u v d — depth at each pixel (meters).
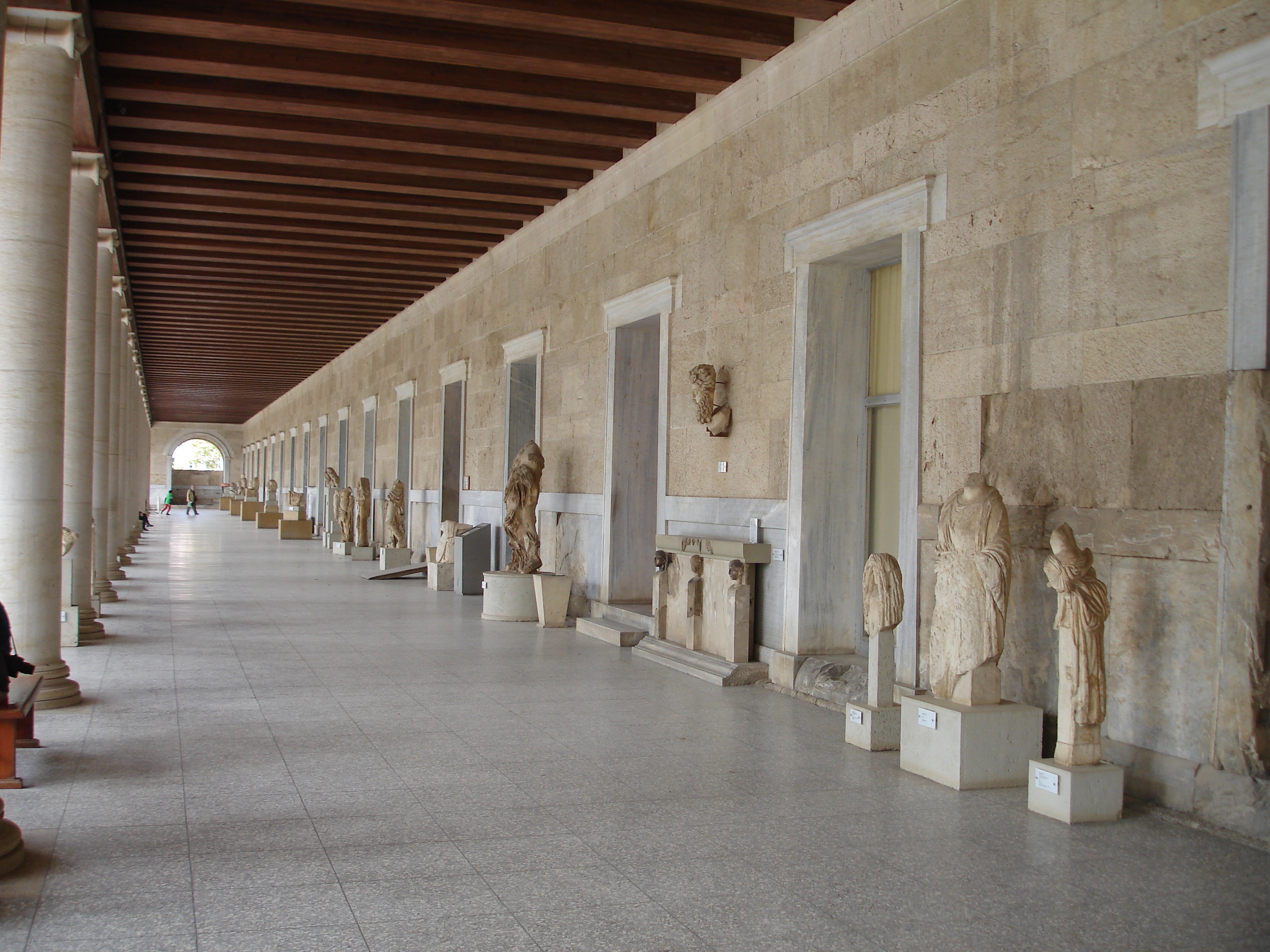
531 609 13.70
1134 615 5.92
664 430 11.56
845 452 9.17
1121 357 6.09
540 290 15.50
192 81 10.71
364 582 18.66
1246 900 4.41
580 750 6.79
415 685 8.95
